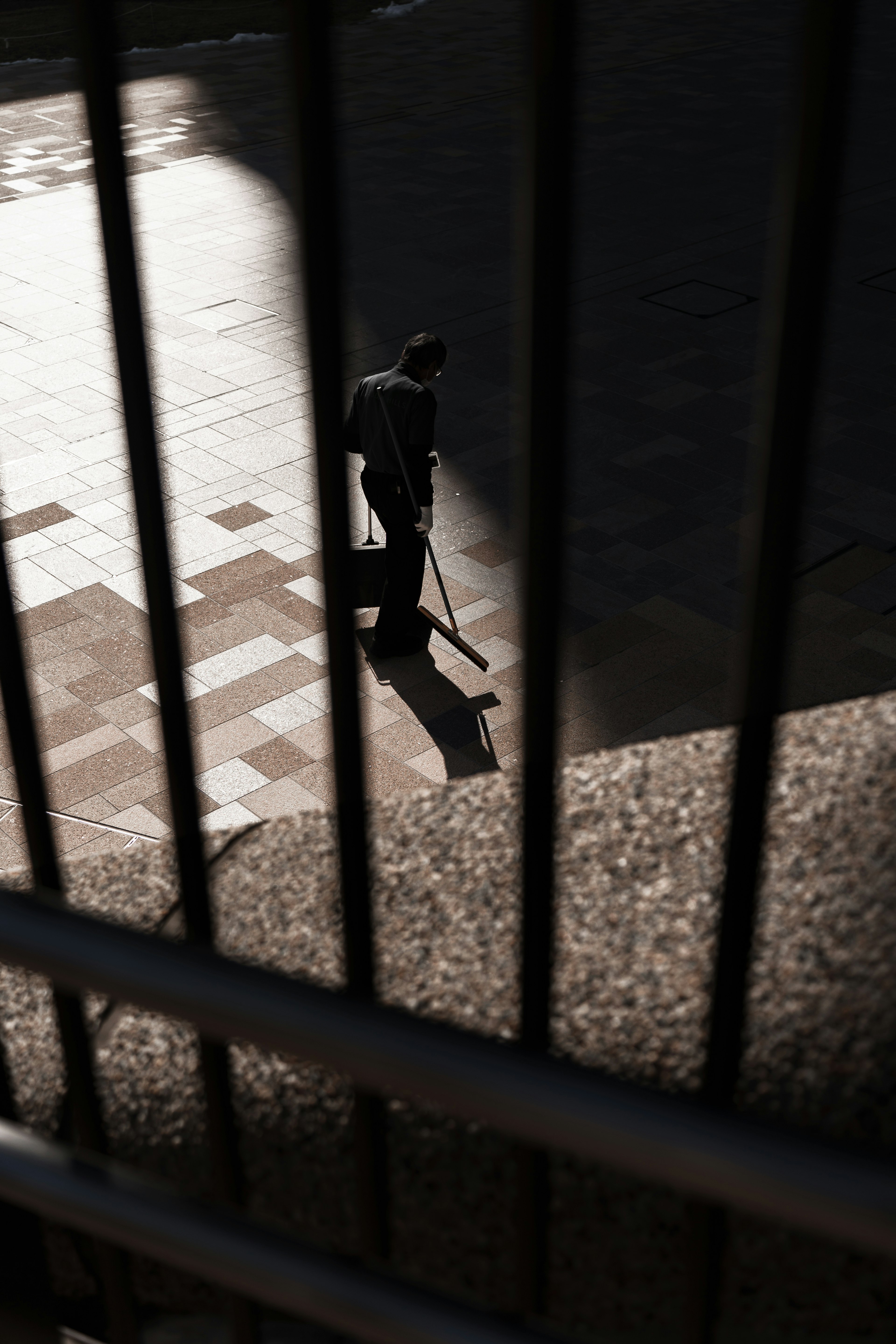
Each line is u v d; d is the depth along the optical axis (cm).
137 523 119
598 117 1750
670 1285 153
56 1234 186
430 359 593
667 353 1037
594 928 192
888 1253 72
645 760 238
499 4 2588
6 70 2089
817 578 733
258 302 1150
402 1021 86
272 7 2470
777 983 173
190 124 1758
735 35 2283
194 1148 175
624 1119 77
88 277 1223
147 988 92
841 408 925
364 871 117
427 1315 99
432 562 643
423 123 1739
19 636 125
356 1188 164
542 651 100
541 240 89
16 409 955
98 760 607
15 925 97
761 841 101
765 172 1505
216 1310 179
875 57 2059
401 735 619
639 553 768
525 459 96
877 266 1194
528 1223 129
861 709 243
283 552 766
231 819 572
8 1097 146
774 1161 73
